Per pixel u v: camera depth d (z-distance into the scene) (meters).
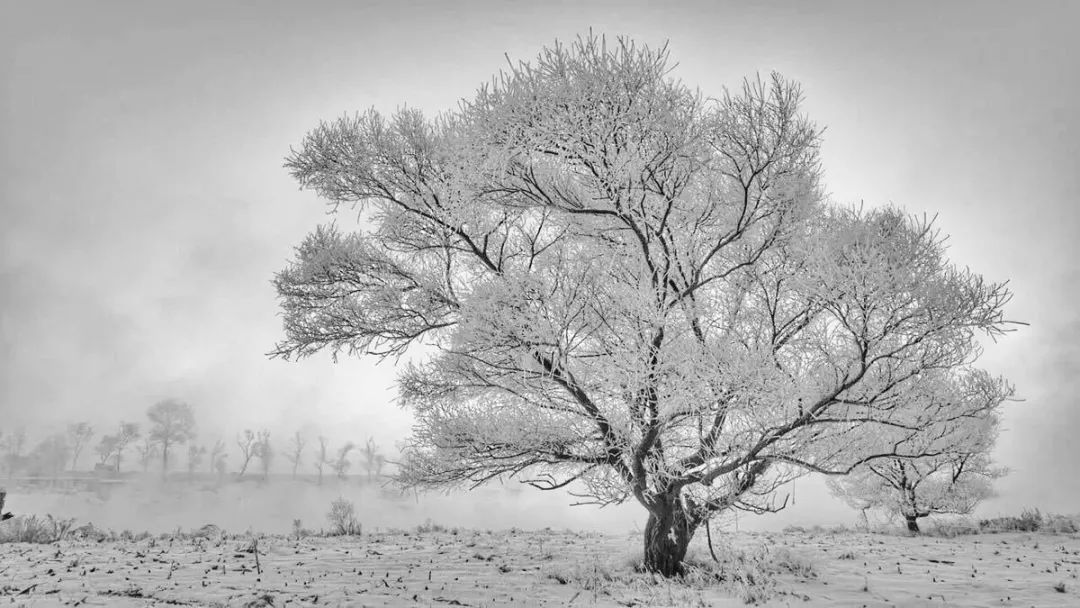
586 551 11.30
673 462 8.38
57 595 6.25
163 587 6.91
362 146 9.92
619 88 7.19
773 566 9.24
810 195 8.74
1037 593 7.50
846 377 7.65
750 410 7.77
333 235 10.70
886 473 13.95
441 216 9.58
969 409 8.24
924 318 7.14
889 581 8.29
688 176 7.91
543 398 8.71
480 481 9.48
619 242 9.13
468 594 7.15
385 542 12.57
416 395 9.88
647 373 7.64
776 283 9.09
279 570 8.45
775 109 7.93
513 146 7.64
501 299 8.05
